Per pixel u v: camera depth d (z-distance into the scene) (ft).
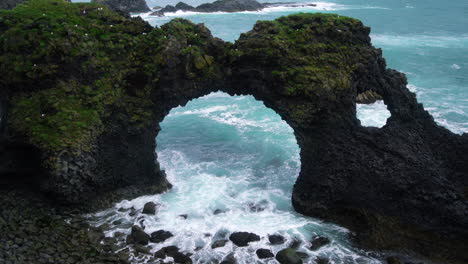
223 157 113.60
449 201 75.66
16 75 81.00
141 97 87.92
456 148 88.28
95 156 81.51
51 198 79.77
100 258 67.87
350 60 89.51
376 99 148.05
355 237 77.30
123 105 86.33
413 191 77.97
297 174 103.50
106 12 89.71
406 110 90.48
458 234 73.51
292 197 87.81
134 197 88.63
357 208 79.92
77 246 70.49
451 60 201.77
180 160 110.93
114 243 73.15
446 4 422.41
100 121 82.33
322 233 78.59
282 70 88.07
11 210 76.38
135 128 86.99
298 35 89.56
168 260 69.72
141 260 69.26
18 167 81.10
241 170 105.81
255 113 146.51
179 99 91.04
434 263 71.20
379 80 91.91
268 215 84.99
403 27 297.94
